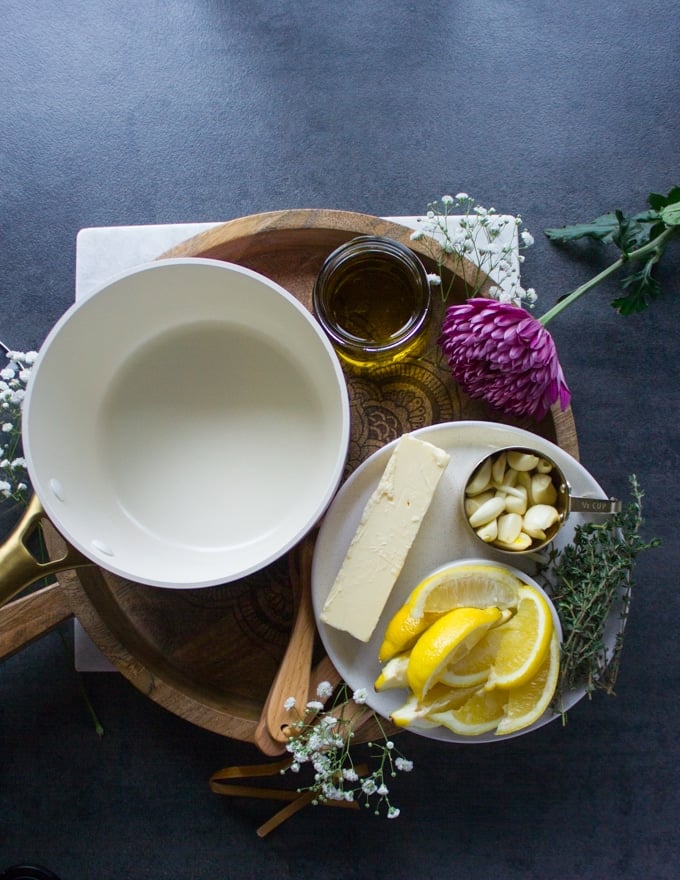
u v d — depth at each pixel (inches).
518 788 30.1
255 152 32.1
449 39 32.2
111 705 30.2
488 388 24.1
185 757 30.2
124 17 32.5
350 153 31.9
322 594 25.0
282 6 32.4
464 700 24.5
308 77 32.3
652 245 27.1
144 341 26.2
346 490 25.1
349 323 26.2
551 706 24.8
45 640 30.1
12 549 23.5
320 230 25.9
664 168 31.5
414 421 26.5
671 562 30.2
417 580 25.5
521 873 30.0
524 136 31.8
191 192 32.1
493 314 23.5
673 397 30.6
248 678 26.3
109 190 32.2
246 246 26.3
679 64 31.9
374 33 32.3
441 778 30.1
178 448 26.3
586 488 25.2
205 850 30.2
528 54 32.1
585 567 24.6
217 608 26.5
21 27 32.6
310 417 26.1
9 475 29.6
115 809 30.2
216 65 32.4
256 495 26.0
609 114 31.8
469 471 25.4
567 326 30.9
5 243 31.9
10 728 30.2
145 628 26.4
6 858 30.1
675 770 30.0
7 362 31.4
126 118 32.3
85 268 28.5
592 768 30.1
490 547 24.6
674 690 30.0
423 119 31.9
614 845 29.9
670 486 30.4
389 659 24.6
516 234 27.5
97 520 25.0
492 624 23.8
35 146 32.3
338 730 25.0
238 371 26.4
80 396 25.6
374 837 30.1
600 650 25.1
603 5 32.0
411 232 25.8
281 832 30.2
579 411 30.7
